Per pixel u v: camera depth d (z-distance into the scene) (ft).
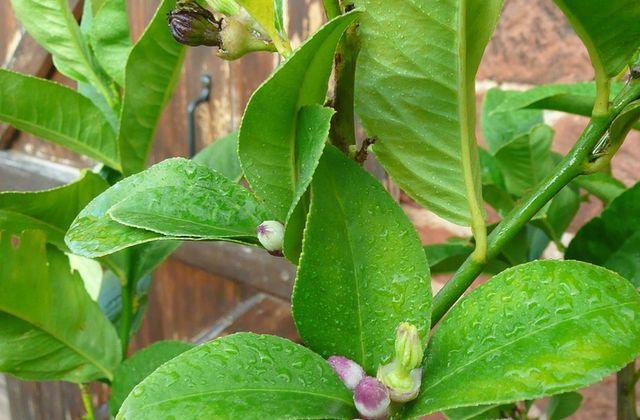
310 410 0.82
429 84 1.03
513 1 2.40
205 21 1.02
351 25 1.00
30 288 1.50
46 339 1.59
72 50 1.77
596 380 0.75
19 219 1.52
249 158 0.94
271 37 1.01
